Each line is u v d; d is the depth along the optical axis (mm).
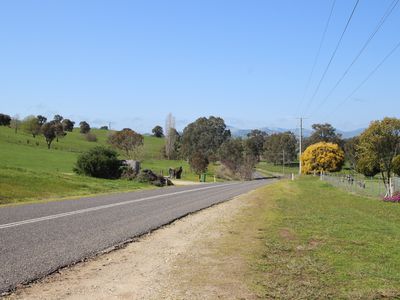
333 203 26188
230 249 11062
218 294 7336
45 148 105688
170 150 137875
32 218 15602
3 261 9055
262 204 24672
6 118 152000
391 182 30969
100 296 7129
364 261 9789
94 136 152375
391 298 7289
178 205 23344
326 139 136250
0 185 27266
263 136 162250
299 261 9695
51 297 7000
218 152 129500
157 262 9625
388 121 34812
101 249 10781
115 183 41594
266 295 7301
